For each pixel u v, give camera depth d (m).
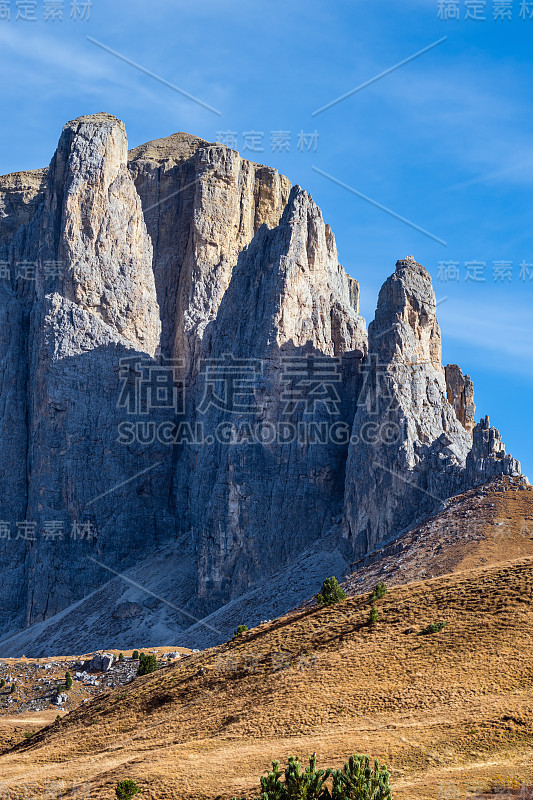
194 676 99.81
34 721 124.19
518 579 96.75
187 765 72.69
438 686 78.44
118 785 68.38
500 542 129.75
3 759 95.00
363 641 92.69
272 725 78.81
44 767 86.50
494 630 86.44
